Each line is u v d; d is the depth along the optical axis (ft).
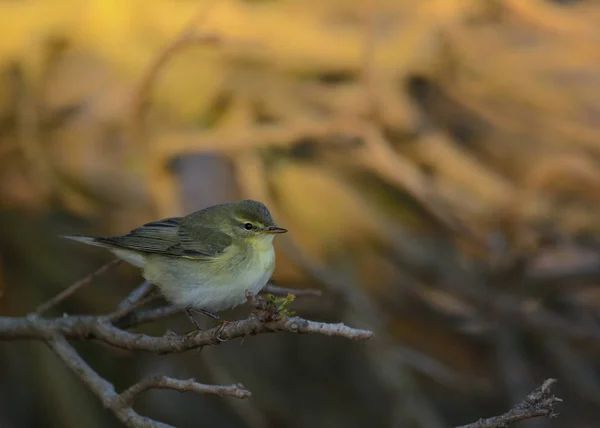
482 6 40.93
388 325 41.60
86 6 37.01
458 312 41.19
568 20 41.37
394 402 39.04
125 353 39.73
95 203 37.32
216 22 37.52
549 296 42.98
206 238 27.35
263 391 42.52
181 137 36.04
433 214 39.73
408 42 39.68
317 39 38.63
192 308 27.45
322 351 44.52
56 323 24.36
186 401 43.62
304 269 37.52
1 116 36.37
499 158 42.14
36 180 36.63
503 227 40.29
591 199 41.19
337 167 39.75
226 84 38.19
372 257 40.40
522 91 41.63
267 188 38.52
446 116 42.70
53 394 38.50
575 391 44.57
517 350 42.78
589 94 41.65
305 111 38.65
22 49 36.22
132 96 35.60
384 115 38.65
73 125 37.01
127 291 39.58
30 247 37.55
